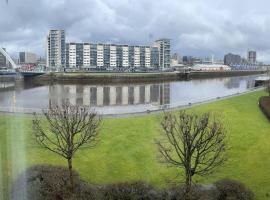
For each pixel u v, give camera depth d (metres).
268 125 41.59
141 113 46.84
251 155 31.89
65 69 188.25
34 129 25.05
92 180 25.94
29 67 126.38
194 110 45.97
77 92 108.56
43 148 26.00
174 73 184.38
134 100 87.44
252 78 183.38
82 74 152.00
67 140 22.48
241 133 37.75
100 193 22.34
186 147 22.73
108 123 38.50
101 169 27.88
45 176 21.30
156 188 24.20
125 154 30.56
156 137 33.28
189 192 20.92
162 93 105.69
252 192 24.47
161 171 27.89
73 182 22.06
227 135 36.47
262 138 36.47
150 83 150.75
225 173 28.05
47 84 135.00
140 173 27.75
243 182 26.50
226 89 117.19
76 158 28.75
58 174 22.34
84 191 22.19
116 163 29.05
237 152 32.44
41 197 17.83
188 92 107.38
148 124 38.12
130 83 148.75
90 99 90.06
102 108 67.44
